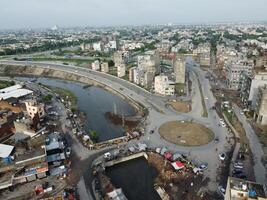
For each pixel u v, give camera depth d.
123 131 133.50
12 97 174.88
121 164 104.44
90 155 106.00
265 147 111.00
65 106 170.38
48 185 87.00
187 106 160.50
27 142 107.25
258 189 64.12
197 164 98.44
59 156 100.69
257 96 141.38
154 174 97.50
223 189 82.81
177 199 80.75
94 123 145.75
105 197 81.12
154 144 114.62
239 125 131.75
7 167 88.81
